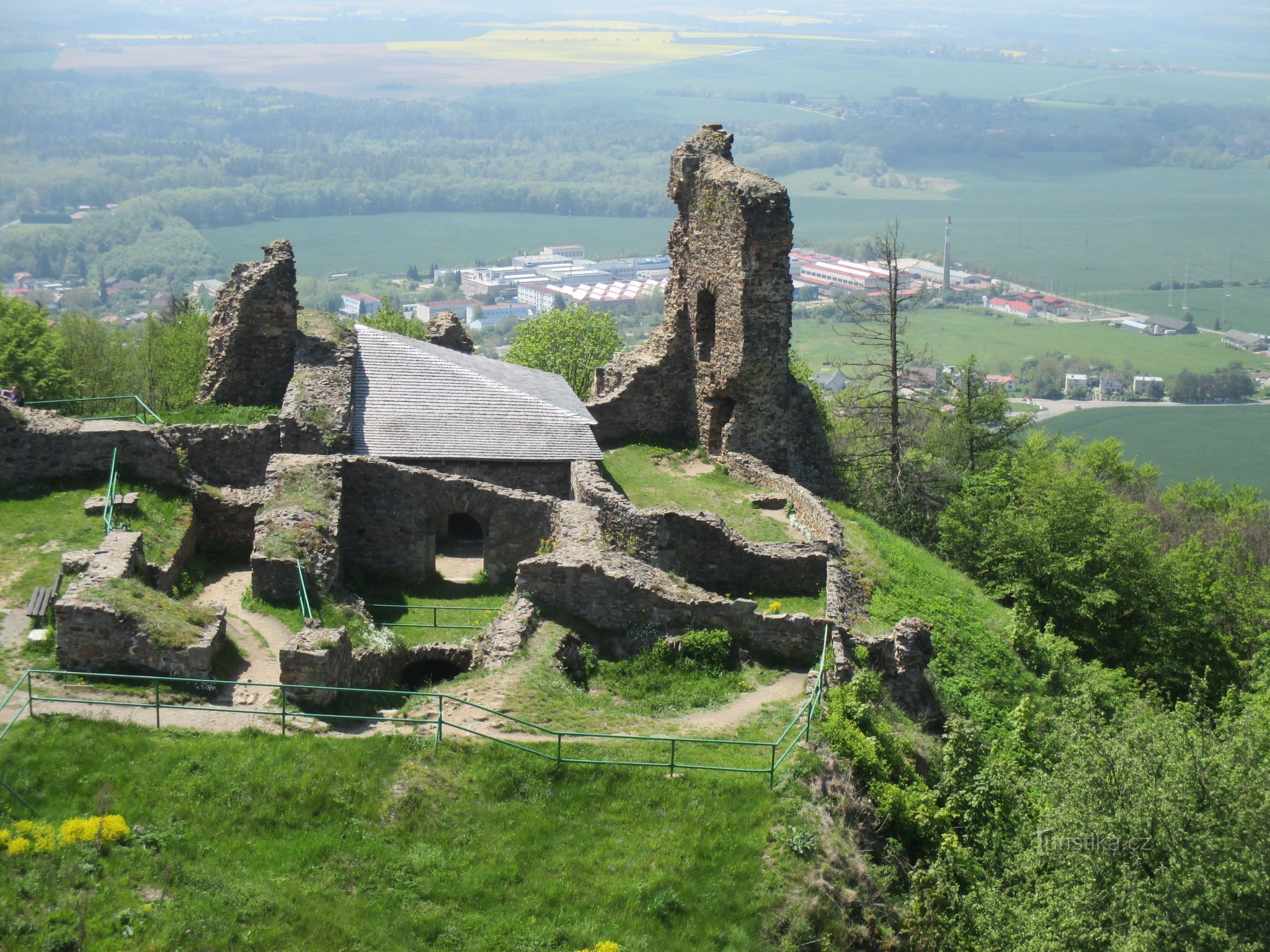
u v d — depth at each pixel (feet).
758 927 76.89
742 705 99.86
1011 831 94.38
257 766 79.92
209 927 68.64
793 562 122.62
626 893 77.10
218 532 116.37
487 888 76.02
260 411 141.90
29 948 64.34
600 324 253.24
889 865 86.74
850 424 215.10
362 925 71.87
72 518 108.17
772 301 151.74
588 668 102.06
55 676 86.28
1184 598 159.63
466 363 153.58
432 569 122.52
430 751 83.87
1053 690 125.49
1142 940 80.38
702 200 159.22
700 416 165.17
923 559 143.95
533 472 137.80
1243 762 92.22
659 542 121.08
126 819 74.64
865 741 93.45
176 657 87.35
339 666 91.09
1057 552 154.71
